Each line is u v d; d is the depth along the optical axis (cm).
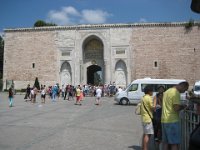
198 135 509
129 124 1744
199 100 746
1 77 8112
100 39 5950
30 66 6138
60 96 5288
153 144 1195
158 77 5688
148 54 5744
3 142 1198
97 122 1827
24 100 4066
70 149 1078
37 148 1090
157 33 5712
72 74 6000
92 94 5394
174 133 855
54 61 6062
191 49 5600
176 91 869
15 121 1856
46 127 1608
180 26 5641
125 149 1085
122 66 5881
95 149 1082
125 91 3347
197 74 5569
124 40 5838
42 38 6128
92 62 6112
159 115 1052
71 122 1817
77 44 6016
